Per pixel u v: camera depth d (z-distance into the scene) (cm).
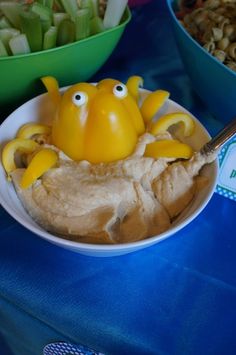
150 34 44
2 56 31
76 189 27
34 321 26
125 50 42
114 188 27
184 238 29
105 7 38
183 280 27
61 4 35
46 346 27
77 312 25
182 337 25
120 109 28
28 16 31
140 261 28
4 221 29
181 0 41
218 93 32
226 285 27
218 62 30
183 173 28
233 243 29
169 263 28
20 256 28
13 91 34
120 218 27
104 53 36
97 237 26
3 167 29
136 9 47
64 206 26
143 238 26
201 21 37
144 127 31
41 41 33
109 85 29
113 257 28
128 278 27
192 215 25
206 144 28
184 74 40
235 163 30
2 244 28
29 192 27
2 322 29
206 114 37
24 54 31
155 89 39
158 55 42
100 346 25
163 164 29
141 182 28
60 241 24
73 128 28
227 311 26
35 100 32
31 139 31
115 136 28
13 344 31
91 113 28
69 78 35
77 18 32
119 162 28
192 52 32
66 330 25
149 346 24
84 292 26
